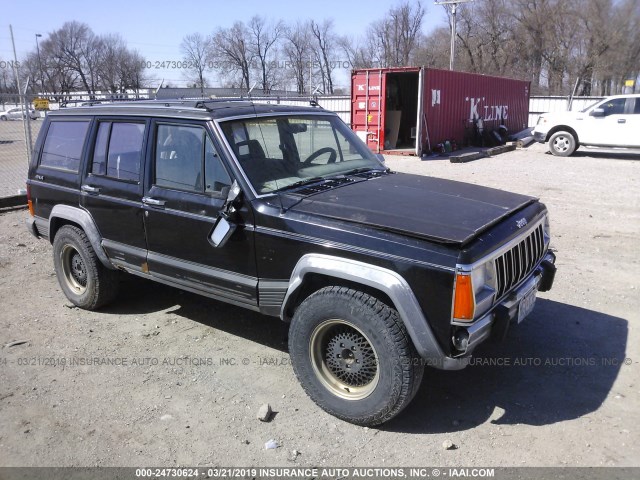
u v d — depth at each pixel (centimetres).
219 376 400
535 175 1320
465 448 319
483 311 311
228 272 383
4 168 1534
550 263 397
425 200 367
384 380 318
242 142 387
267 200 361
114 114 455
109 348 444
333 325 338
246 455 317
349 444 325
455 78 1908
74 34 4366
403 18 6009
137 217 432
